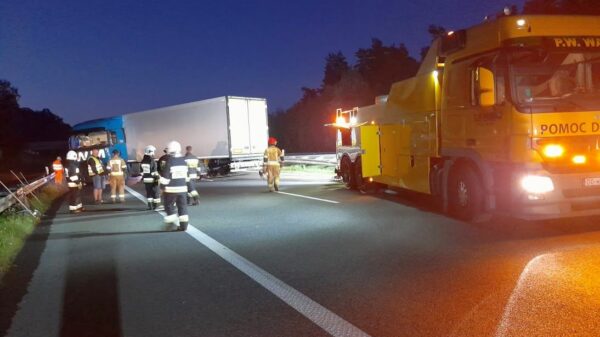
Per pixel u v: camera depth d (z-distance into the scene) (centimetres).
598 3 2405
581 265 612
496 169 852
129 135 2931
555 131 768
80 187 1422
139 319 514
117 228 1092
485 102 849
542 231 822
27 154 7631
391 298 538
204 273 679
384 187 1483
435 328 450
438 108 1039
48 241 978
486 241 774
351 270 655
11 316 539
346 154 1588
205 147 2511
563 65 802
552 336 418
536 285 548
